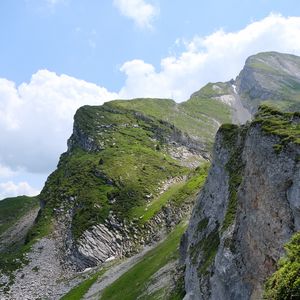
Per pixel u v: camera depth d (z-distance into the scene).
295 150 48.62
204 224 80.25
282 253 46.91
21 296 137.00
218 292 58.66
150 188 175.25
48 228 174.00
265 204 51.47
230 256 55.84
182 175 187.62
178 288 83.19
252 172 55.69
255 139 56.31
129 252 145.88
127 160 195.12
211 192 82.69
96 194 174.50
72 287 135.00
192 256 77.44
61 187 192.00
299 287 26.61
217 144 82.75
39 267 151.88
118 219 158.88
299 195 46.00
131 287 105.94
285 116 56.97
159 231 146.75
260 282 49.88
